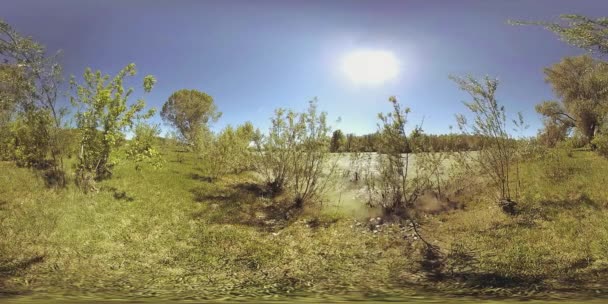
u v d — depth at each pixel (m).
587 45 7.77
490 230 8.98
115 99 12.77
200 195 13.05
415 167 11.69
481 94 10.70
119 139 13.44
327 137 12.14
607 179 11.80
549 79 28.72
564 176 12.64
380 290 6.22
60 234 8.97
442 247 8.27
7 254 7.79
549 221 9.18
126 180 14.30
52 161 14.11
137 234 9.30
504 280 6.49
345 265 7.62
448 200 11.35
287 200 12.38
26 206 10.43
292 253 8.35
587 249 7.53
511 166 13.92
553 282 6.28
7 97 11.52
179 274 7.15
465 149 11.99
